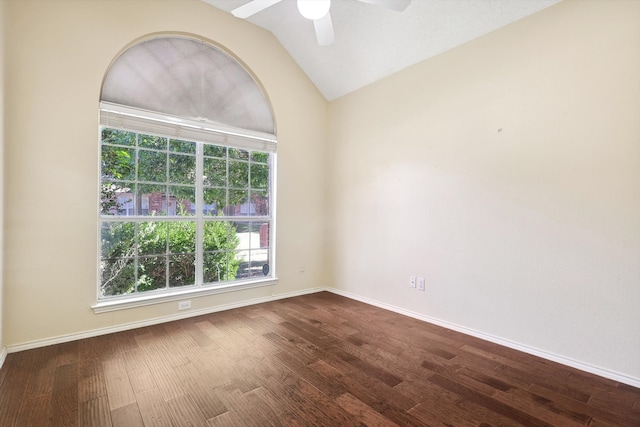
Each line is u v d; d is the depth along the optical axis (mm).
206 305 3309
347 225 3982
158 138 3094
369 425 1611
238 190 3621
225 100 3406
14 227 2328
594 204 2141
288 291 3936
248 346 2523
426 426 1604
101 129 2791
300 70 3996
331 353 2416
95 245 2674
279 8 3264
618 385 1995
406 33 2998
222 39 3303
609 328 2090
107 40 2680
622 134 2029
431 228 3092
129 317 2848
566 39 2246
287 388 1934
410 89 3275
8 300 2316
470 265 2795
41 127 2422
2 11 2158
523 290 2473
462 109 2846
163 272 3137
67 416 1648
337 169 4113
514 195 2518
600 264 2123
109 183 2836
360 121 3814
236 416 1669
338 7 3047
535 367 2219
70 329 2570
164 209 3127
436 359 2332
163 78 3016
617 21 2041
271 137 3740
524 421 1650
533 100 2410
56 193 2492
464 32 2750
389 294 3490
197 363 2232
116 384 1953
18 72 2330
